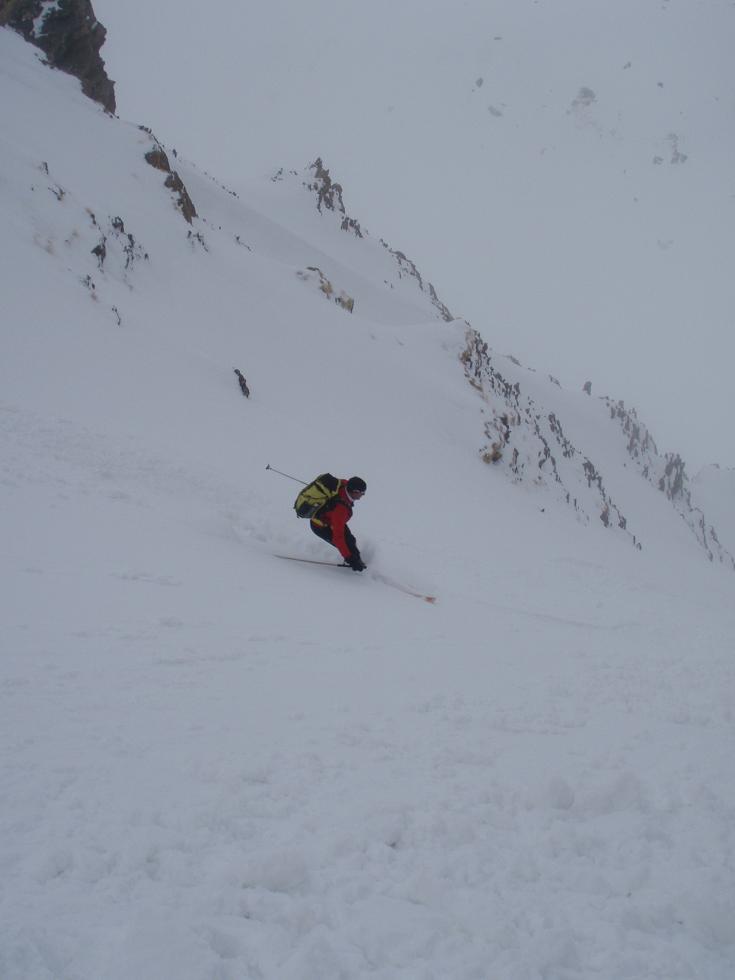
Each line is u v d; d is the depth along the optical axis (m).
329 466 22.55
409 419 35.31
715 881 2.67
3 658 4.14
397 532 16.06
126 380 19.92
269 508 12.51
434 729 4.05
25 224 25.06
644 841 2.95
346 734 3.76
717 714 5.26
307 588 8.27
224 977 1.81
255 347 32.00
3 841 2.26
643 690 5.78
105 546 7.51
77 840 2.31
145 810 2.57
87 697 3.76
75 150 38.12
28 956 1.72
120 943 1.81
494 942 2.14
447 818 2.84
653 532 64.75
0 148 27.84
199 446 17.72
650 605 13.84
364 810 2.81
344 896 2.27
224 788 2.87
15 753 2.92
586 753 4.00
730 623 13.72
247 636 5.61
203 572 7.55
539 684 5.56
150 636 5.11
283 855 2.32
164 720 3.59
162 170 43.78
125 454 12.24
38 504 8.41
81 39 54.81
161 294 30.81
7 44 47.91
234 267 39.25
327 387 32.88
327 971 1.88
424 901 2.32
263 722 3.78
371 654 5.78
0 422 11.59
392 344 45.59
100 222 29.48
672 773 3.78
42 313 20.59
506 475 38.31
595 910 2.40
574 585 14.48
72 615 5.24
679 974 2.14
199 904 2.08
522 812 3.09
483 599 10.38
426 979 1.92
